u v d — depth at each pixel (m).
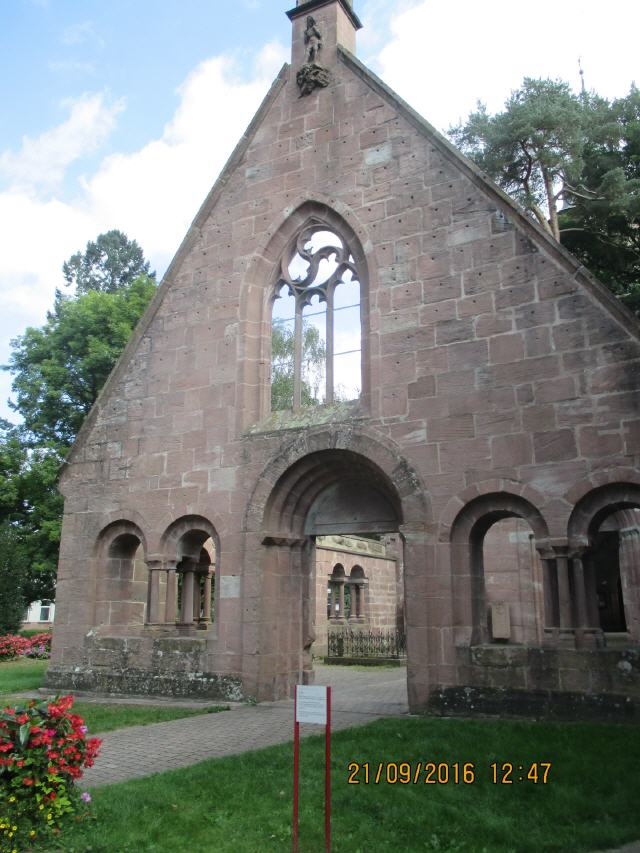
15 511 33.72
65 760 7.34
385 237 15.32
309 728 11.69
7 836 6.65
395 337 14.65
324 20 17.69
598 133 22.17
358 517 15.75
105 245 72.06
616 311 12.58
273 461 15.46
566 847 6.52
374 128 16.16
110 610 17.47
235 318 17.05
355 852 6.50
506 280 13.74
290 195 17.03
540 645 12.36
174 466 16.92
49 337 33.69
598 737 10.11
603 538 26.41
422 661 12.92
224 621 15.40
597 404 12.45
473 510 13.30
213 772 8.77
